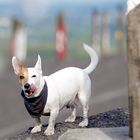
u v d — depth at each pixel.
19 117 20.89
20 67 9.22
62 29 36.56
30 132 9.96
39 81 9.27
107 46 38.94
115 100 20.47
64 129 9.91
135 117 8.27
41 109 9.42
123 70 28.11
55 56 37.12
